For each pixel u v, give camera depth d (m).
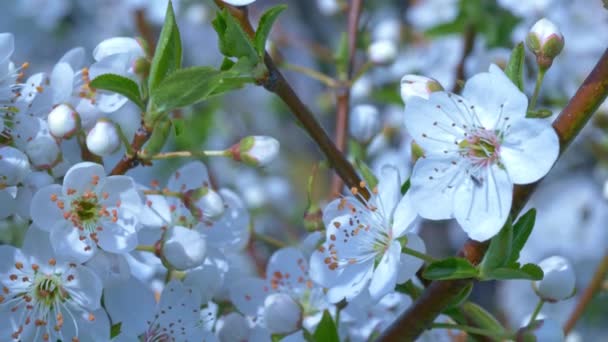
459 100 0.36
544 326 0.37
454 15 0.55
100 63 0.38
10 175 0.36
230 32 0.36
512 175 0.35
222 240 0.39
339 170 0.38
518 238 0.36
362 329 0.40
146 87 0.38
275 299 0.39
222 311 0.40
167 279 0.40
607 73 0.35
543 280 0.38
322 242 0.39
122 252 0.36
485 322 0.38
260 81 0.37
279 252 0.41
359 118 0.44
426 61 0.55
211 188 0.40
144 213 0.38
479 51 0.54
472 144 0.36
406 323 0.37
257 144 0.38
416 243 0.37
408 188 0.37
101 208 0.36
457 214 0.36
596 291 0.45
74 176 0.36
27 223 0.38
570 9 0.54
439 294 0.36
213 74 0.36
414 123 0.36
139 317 0.37
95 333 0.37
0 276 0.36
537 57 0.37
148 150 0.37
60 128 0.37
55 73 0.38
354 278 0.37
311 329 0.40
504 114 0.36
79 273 0.36
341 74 0.47
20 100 0.38
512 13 0.52
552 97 0.53
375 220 0.37
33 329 0.37
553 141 0.35
